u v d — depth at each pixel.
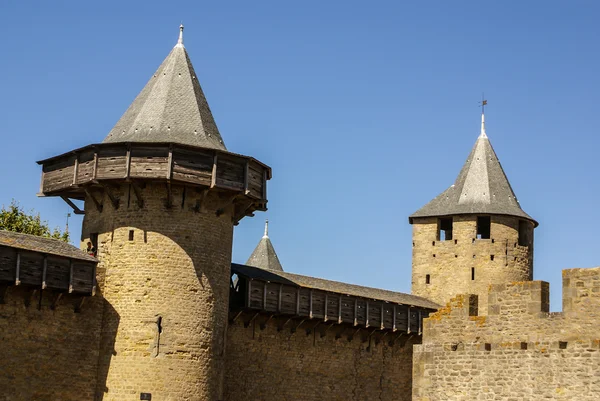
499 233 57.03
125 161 36.66
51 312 35.75
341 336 47.34
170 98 39.47
